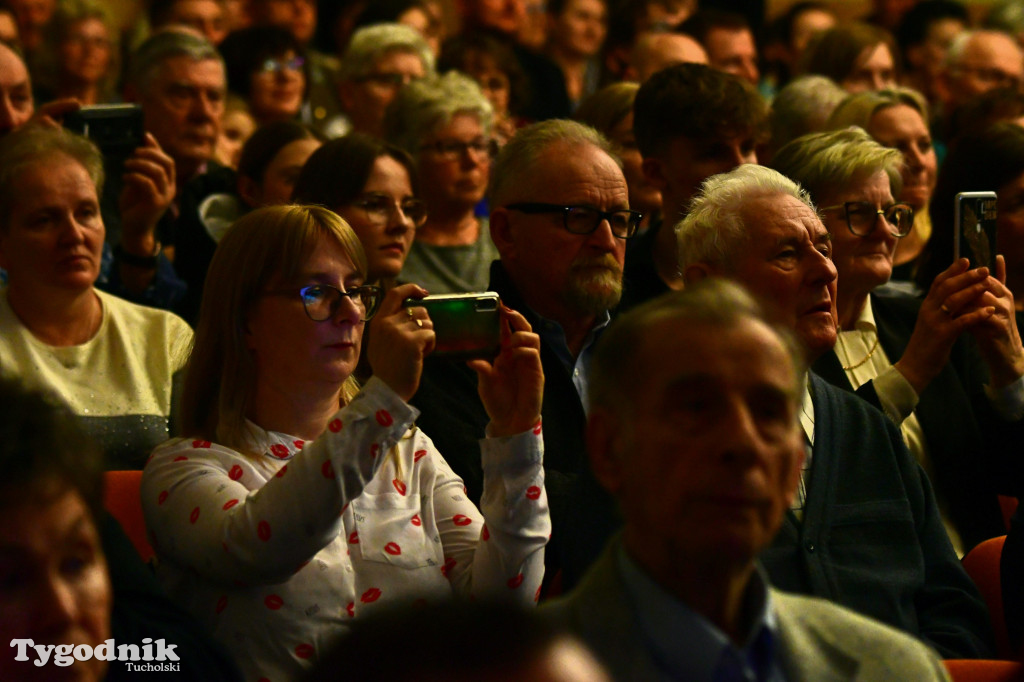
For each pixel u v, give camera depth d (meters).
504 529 4.69
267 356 4.92
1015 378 6.61
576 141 6.61
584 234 6.46
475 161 9.30
